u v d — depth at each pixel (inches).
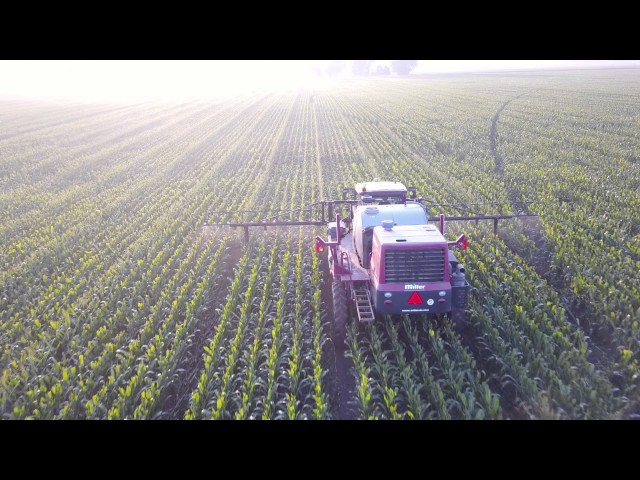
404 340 482.9
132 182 1226.6
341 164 1320.1
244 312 517.3
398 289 438.0
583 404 366.6
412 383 391.5
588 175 1039.0
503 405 398.0
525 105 2352.4
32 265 682.8
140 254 708.7
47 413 388.8
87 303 567.2
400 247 435.5
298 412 383.9
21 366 434.0
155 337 478.6
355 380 429.4
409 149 1416.1
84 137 2059.5
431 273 439.8
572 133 1565.0
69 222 898.7
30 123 2541.8
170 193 1101.7
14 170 1444.4
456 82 4581.7
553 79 4421.8
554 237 686.5
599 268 583.5
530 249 671.8
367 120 2155.5
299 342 466.3
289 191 1080.2
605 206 832.3
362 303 466.9
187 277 634.2
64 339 494.3
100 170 1405.0
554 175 1061.8
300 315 515.2
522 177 1066.1
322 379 422.0
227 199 1015.6
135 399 402.6
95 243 781.3
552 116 1946.4
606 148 1299.2
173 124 2437.3
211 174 1250.0
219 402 381.7
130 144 1844.2
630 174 1034.1
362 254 497.7
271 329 491.8
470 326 488.7
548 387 385.4
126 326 525.7
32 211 983.6
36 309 552.7
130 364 450.9
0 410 390.6
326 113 2571.4
